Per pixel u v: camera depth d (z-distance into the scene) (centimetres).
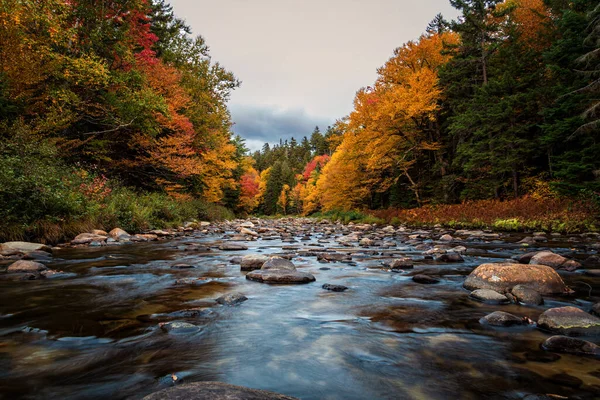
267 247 875
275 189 8881
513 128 1723
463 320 273
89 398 147
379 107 2192
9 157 886
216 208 3297
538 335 238
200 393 127
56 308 305
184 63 2600
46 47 1146
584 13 1551
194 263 588
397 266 535
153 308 307
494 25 2081
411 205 2795
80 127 1556
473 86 2059
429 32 2552
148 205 1504
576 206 1386
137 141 1748
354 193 3148
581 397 149
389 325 260
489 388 159
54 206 898
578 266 497
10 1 942
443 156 2556
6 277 444
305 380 167
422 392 156
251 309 305
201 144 2434
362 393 154
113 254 696
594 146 1407
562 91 1584
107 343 218
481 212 1666
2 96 1090
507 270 381
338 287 387
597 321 245
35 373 173
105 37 1470
